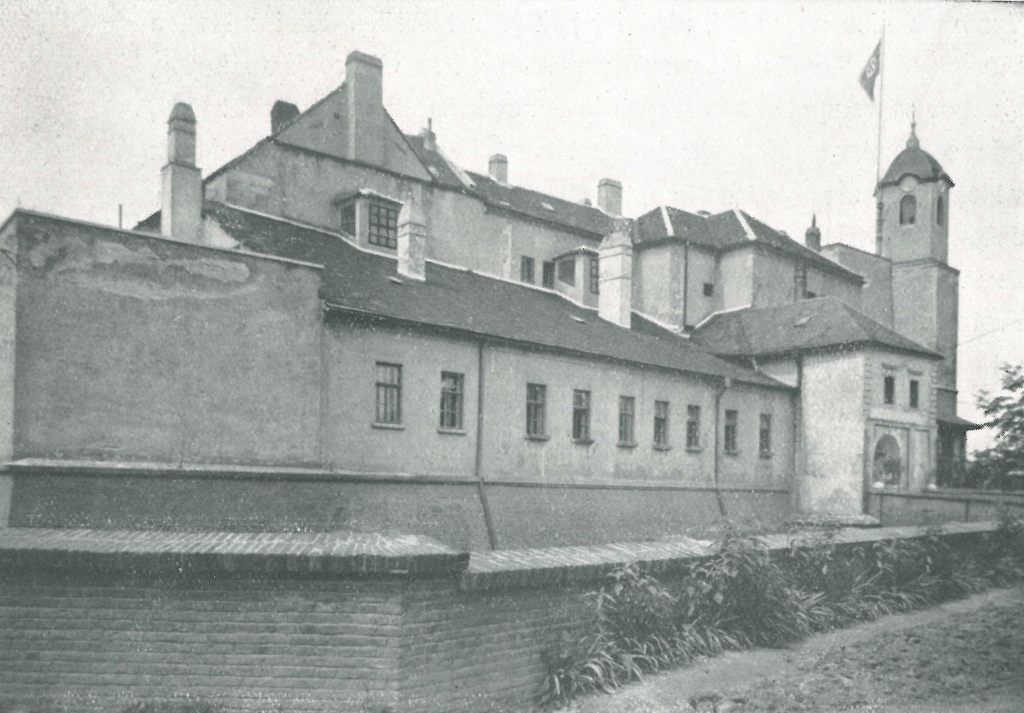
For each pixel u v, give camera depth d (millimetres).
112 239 16297
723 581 12320
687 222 41219
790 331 35438
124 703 8742
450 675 9180
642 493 28031
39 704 8773
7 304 15312
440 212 33312
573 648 10430
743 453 32406
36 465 14922
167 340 16891
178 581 8922
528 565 10219
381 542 9609
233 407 17797
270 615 8836
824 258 43750
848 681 10484
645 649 11078
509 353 24438
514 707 9672
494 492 23453
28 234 15297
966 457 36125
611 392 27594
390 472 20984
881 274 44469
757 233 40406
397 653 8727
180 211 23391
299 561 8773
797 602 13492
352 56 30484
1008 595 16922
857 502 31953
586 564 10750
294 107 31062
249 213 25797
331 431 19859
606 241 33469
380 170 31031
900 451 33594
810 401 33969
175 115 23500
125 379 16250
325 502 18891
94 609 8914
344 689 8688
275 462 18406
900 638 12633
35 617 8922
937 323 42594
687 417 30375
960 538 18344
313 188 29031
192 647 8812
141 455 16344
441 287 26531
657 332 34906
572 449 26047
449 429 22562
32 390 15164
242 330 18078
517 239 36719
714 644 11883
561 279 37125
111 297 16188
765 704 9641
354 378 20453
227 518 17188
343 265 24344
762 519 32469
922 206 43750
